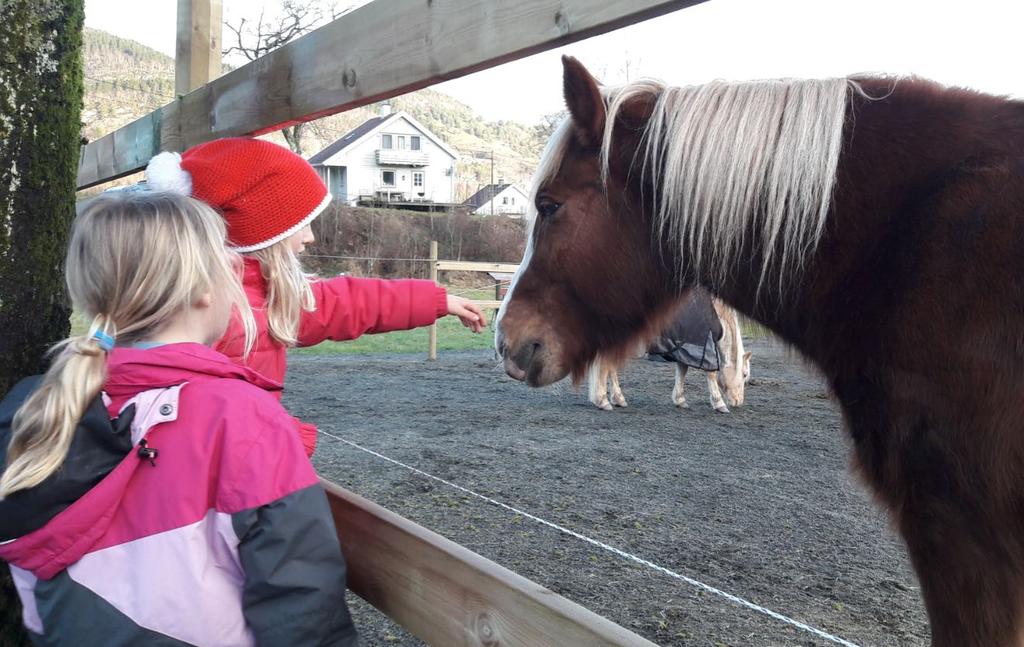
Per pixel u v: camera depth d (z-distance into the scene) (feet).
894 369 4.36
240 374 3.81
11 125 5.14
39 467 3.18
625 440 20.07
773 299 5.49
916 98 5.01
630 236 6.19
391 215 78.95
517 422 22.25
